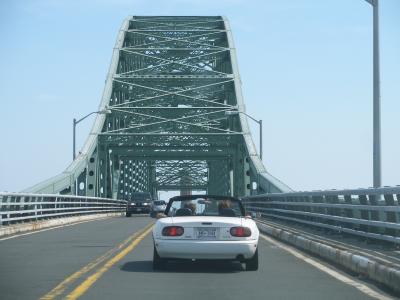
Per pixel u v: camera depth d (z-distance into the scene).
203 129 73.94
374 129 21.41
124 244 22.81
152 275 14.71
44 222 34.78
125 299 11.59
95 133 67.94
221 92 77.50
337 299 11.62
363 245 18.48
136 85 72.56
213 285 13.30
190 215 16.23
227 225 15.03
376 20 21.75
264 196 41.41
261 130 57.47
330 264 16.89
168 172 128.12
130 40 83.12
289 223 31.53
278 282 13.70
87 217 49.66
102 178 70.25
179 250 14.93
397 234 17.06
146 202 60.16
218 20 86.06
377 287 12.98
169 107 72.75
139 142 70.25
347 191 19.84
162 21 85.88
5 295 11.91
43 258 18.06
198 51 79.50
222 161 88.69
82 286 12.99
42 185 46.56
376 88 21.53
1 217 28.41
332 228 22.41
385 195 17.78
